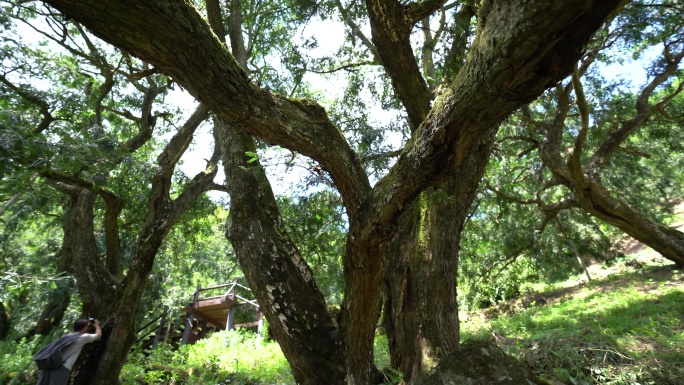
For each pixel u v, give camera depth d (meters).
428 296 4.95
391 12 4.12
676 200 22.77
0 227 13.37
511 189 13.30
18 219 11.91
